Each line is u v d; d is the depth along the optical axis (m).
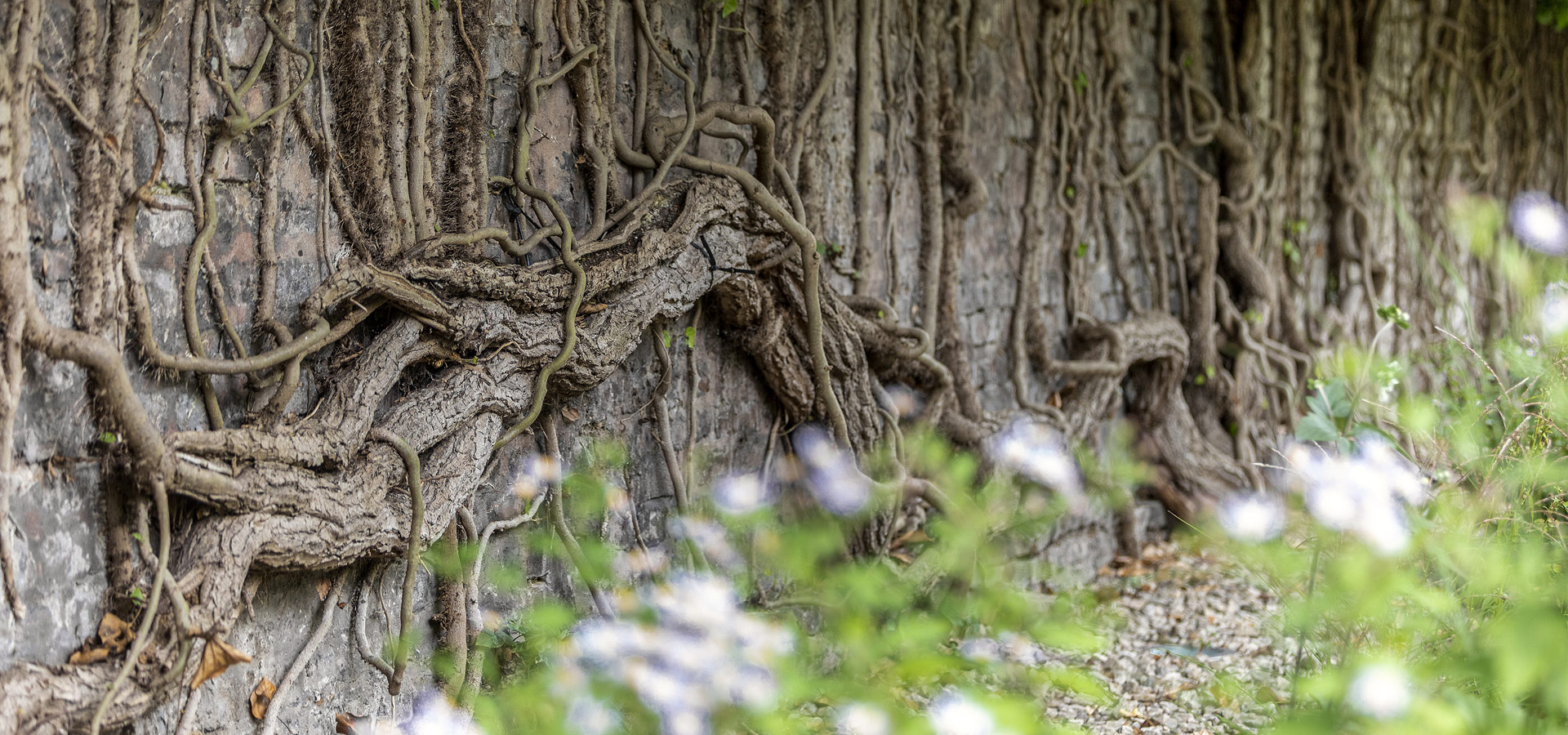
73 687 1.98
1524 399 2.28
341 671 2.64
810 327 3.54
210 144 2.31
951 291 4.32
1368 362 4.38
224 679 2.34
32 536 2.00
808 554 1.97
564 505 3.15
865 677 1.78
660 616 1.90
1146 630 4.18
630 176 3.25
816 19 3.73
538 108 2.98
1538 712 1.59
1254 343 5.71
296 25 2.45
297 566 2.30
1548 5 5.33
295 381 2.40
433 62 2.73
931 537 3.93
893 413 3.91
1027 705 1.56
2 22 1.91
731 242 3.31
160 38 2.20
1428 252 6.71
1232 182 5.74
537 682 1.88
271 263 2.42
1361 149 6.31
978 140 4.48
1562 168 7.81
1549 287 2.80
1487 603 1.76
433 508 2.62
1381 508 1.71
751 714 1.70
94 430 2.10
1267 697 2.16
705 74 3.43
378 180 2.60
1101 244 5.15
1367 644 1.80
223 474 2.17
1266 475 5.62
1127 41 5.21
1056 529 4.67
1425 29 6.68
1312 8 6.15
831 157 3.83
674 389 3.45
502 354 2.77
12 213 1.91
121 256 2.13
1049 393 4.91
